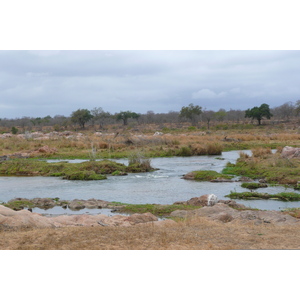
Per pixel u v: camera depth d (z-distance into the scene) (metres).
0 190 19.02
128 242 8.04
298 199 15.53
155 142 43.12
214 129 79.62
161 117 118.88
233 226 9.81
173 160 31.66
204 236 8.61
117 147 39.50
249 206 14.22
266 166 22.95
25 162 26.70
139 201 15.92
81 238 8.36
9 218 9.51
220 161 30.44
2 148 38.62
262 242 8.08
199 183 20.19
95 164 25.16
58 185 20.38
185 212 12.44
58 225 10.16
